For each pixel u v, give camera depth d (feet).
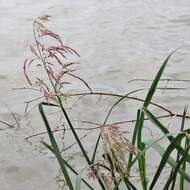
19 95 15.15
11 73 16.72
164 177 10.73
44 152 11.98
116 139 6.14
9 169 11.37
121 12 22.58
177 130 12.66
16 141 12.55
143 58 17.70
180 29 20.47
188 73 16.40
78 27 20.93
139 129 7.79
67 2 24.11
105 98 14.52
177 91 15.02
